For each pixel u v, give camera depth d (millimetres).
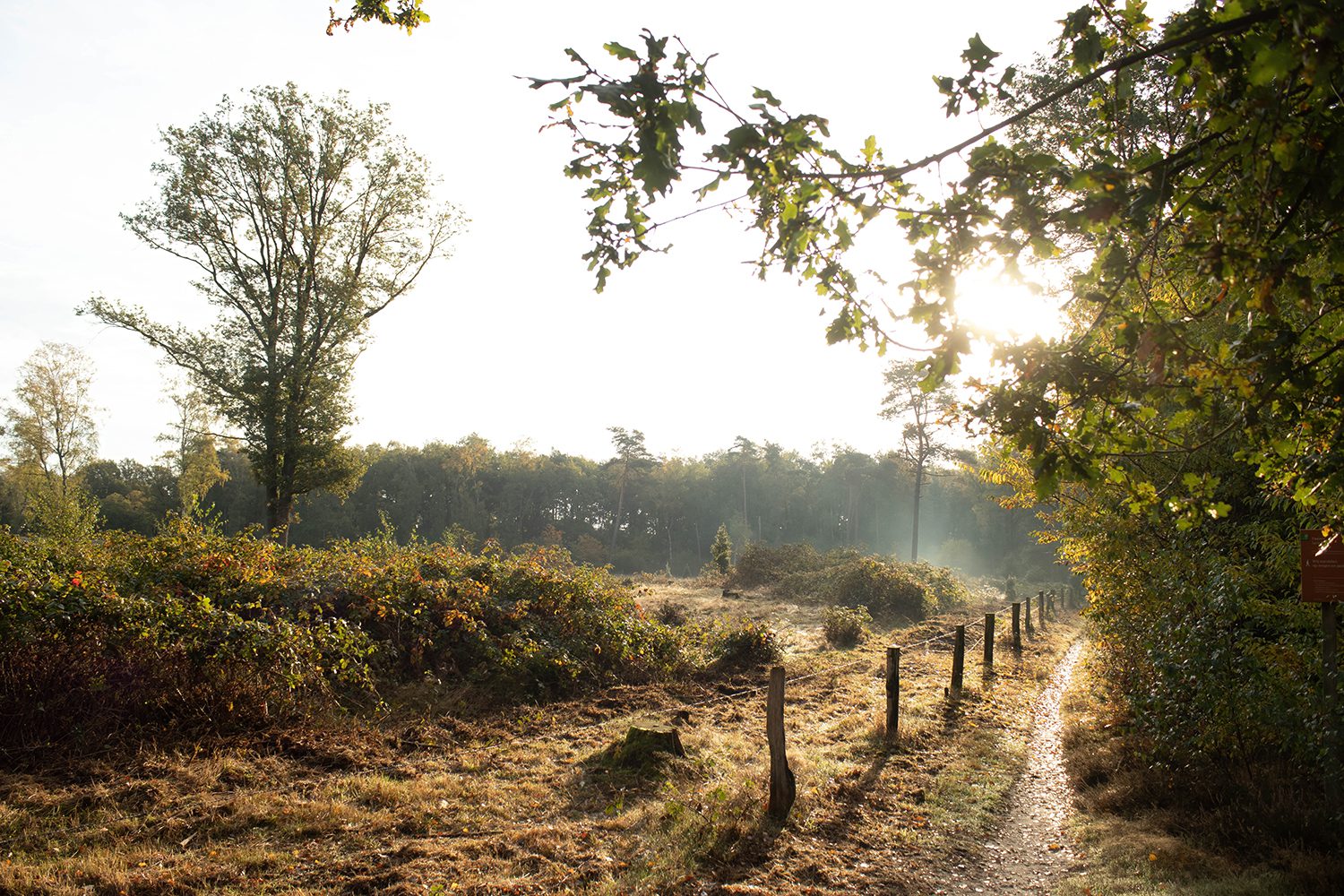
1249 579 6648
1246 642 6527
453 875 5379
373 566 12117
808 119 2559
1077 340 3188
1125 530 8500
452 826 6273
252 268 23203
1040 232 2791
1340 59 2098
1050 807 7547
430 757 8172
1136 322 2904
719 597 27906
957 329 2783
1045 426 2977
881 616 23547
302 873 5371
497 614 12461
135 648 8047
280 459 23219
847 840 6449
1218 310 4219
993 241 2801
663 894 5246
